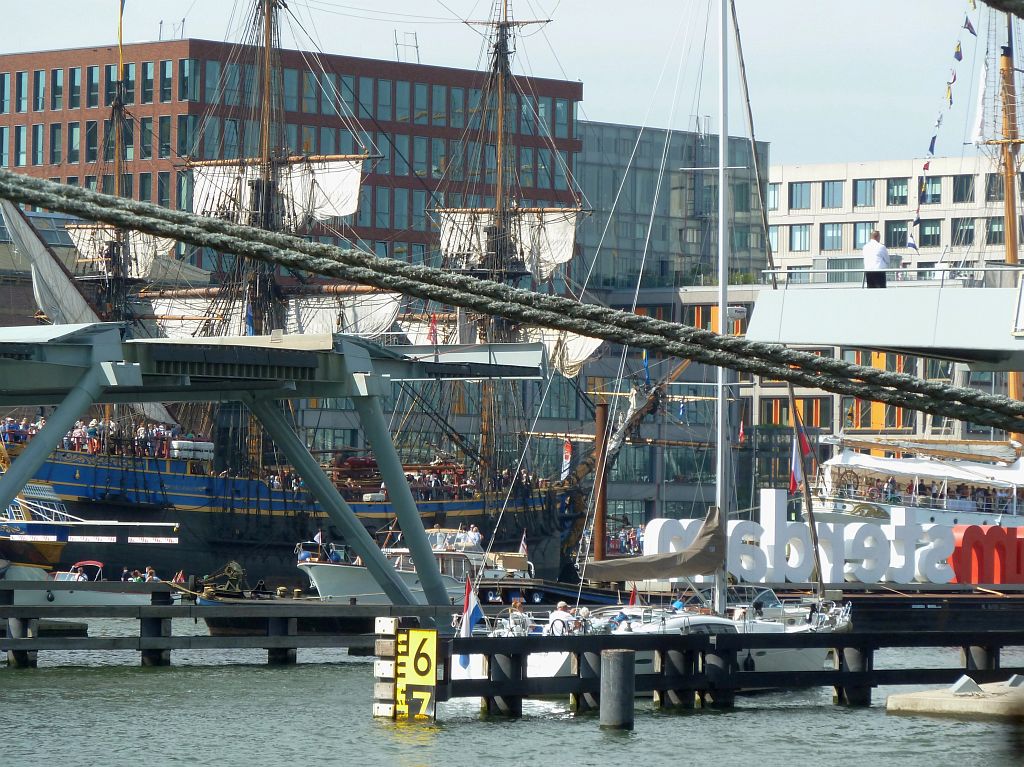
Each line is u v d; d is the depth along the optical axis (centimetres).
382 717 11356
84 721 11406
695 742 10750
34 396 14975
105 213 3033
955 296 9400
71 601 19275
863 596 19812
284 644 14962
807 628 14925
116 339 13238
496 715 11612
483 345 15238
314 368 14238
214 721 11438
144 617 14488
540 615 16100
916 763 10031
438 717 11569
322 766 9694
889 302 9525
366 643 15212
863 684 12706
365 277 3167
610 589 19812
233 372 13738
